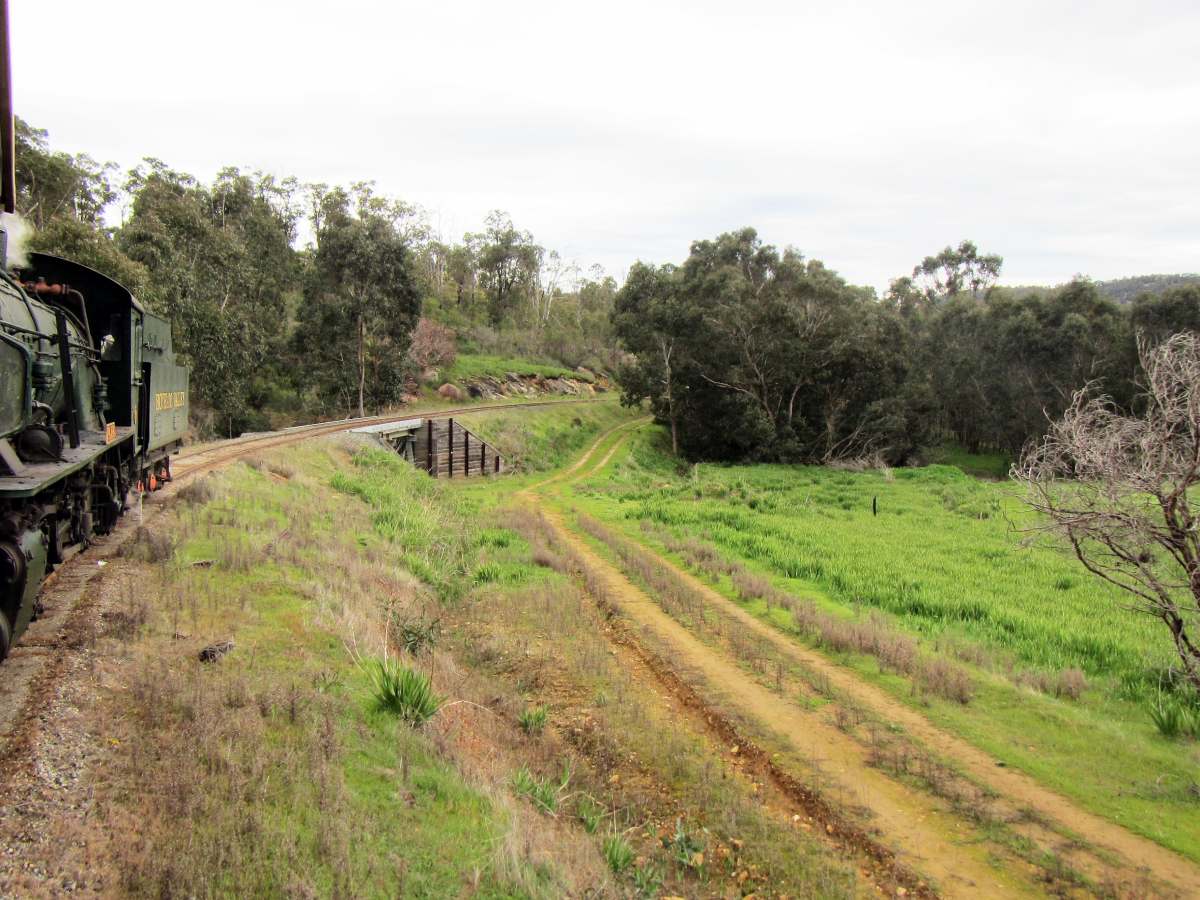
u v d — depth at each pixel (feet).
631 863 21.12
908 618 48.52
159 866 13.79
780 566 62.59
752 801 25.45
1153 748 29.71
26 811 14.65
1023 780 27.07
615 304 224.33
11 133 27.37
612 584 55.31
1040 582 58.49
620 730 30.09
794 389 178.19
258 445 82.23
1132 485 28.84
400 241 168.45
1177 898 20.71
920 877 21.49
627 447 186.60
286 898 13.79
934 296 312.91
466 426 151.33
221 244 136.98
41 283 33.22
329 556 42.42
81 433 32.37
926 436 194.70
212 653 23.98
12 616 20.06
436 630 39.34
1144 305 170.91
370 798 18.07
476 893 15.72
